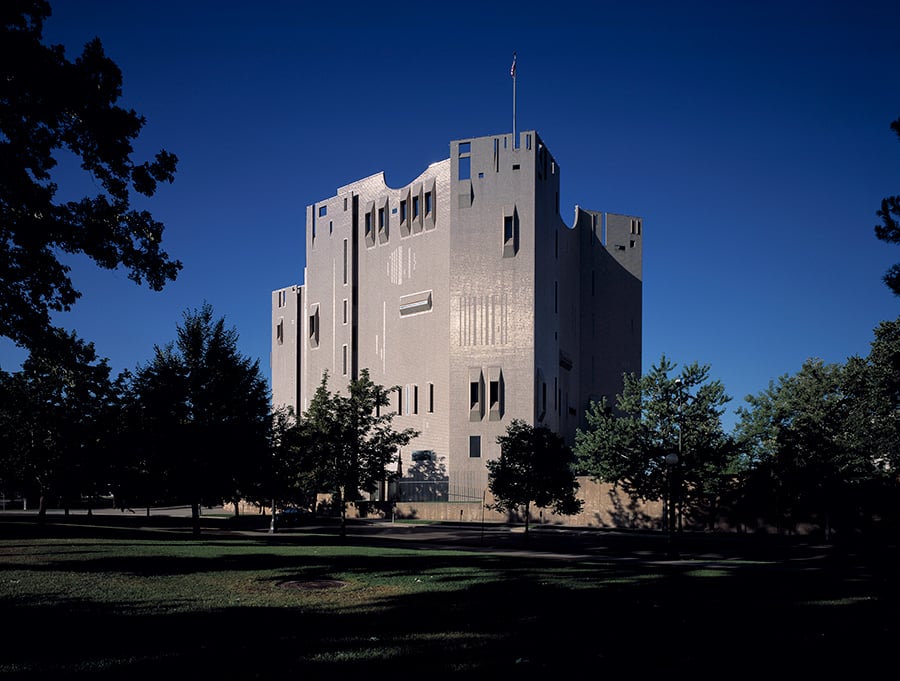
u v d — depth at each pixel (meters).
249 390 32.44
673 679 8.43
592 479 49.75
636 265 85.50
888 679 8.61
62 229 18.20
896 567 24.97
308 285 87.12
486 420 63.84
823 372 48.47
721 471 44.62
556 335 70.44
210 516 66.94
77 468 37.66
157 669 8.37
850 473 40.41
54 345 20.11
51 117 17.62
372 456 39.88
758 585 17.02
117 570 17.30
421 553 24.64
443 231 69.25
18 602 12.55
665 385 40.00
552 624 11.52
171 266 20.20
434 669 8.55
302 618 11.62
